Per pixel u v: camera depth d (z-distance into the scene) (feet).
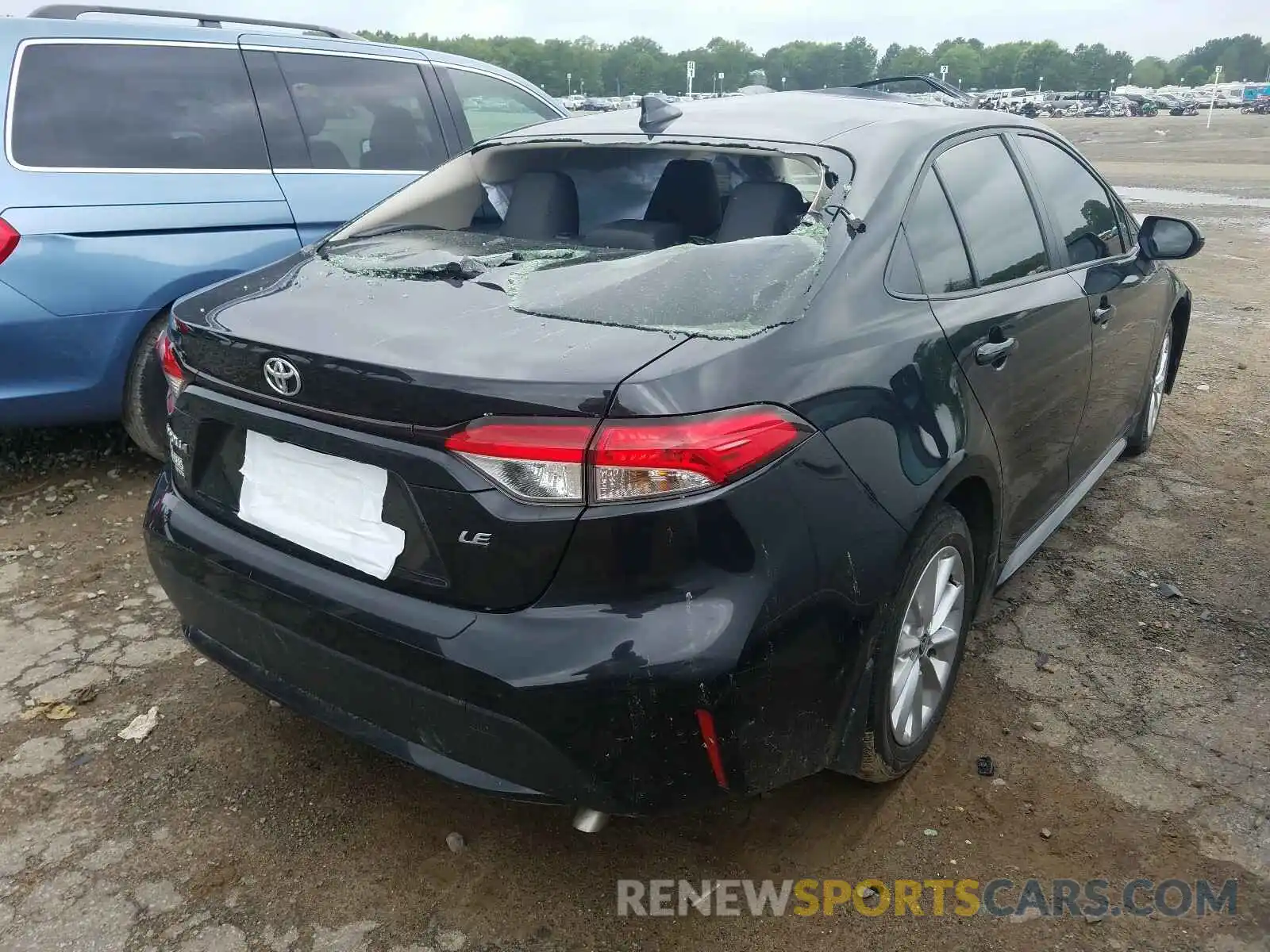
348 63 15.29
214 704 9.07
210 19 14.43
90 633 10.18
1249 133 119.24
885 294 7.22
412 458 5.85
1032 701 9.16
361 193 14.85
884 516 6.52
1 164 11.61
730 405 5.67
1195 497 13.79
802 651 6.01
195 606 7.36
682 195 9.16
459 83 16.97
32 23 12.24
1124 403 12.48
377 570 6.19
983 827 7.58
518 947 6.56
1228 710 9.02
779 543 5.81
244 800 7.88
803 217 7.52
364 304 6.91
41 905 6.84
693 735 5.66
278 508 6.75
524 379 5.54
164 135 13.01
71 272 11.87
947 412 7.27
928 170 8.31
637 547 5.53
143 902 6.88
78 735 8.61
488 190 9.95
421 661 5.91
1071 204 11.01
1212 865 7.21
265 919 6.76
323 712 6.77
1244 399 18.06
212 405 7.00
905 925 6.71
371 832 7.57
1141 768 8.23
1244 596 11.09
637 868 7.23
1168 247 11.75
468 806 7.87
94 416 12.71
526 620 5.68
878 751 7.24
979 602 8.89
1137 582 11.41
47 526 12.54
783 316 6.41
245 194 13.51
